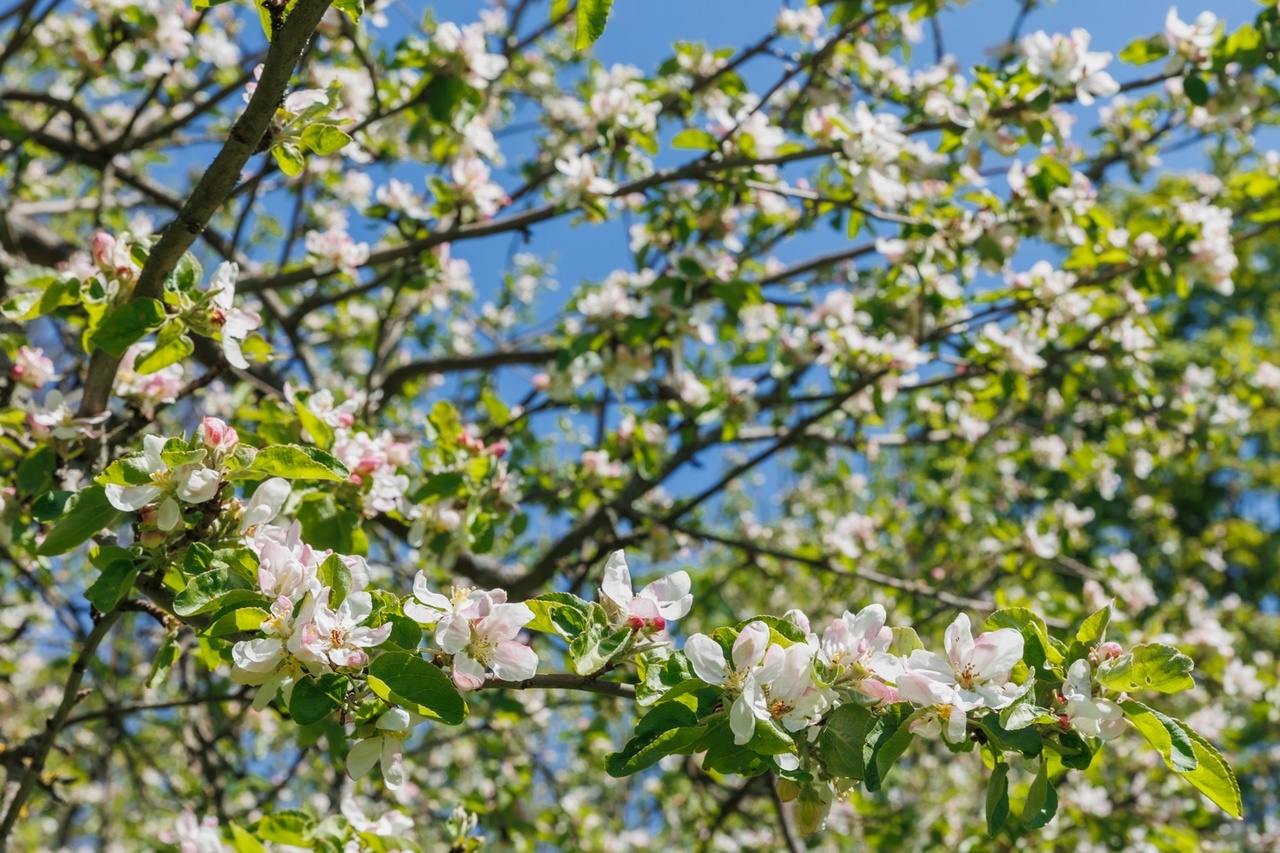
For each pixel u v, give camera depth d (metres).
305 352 4.84
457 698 1.65
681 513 4.89
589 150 4.83
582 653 1.69
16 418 2.45
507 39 5.50
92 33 4.56
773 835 6.48
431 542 3.27
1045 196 4.17
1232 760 6.67
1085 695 1.66
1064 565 6.14
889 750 1.62
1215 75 4.27
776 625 1.74
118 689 5.70
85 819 7.71
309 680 1.68
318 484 2.65
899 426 6.40
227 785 5.09
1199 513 16.53
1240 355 6.49
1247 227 7.55
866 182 3.99
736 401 4.89
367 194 5.60
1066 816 5.32
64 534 1.93
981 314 4.80
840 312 4.82
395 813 2.37
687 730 1.65
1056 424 6.29
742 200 4.87
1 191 5.05
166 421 4.03
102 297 2.25
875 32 5.42
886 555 6.78
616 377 4.38
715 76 4.94
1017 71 4.06
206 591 1.71
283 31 1.79
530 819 5.35
